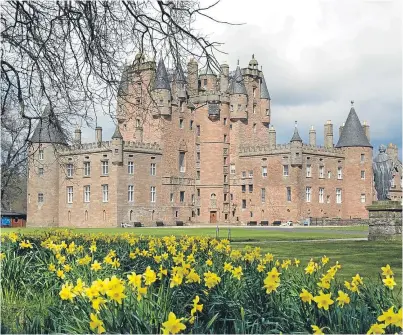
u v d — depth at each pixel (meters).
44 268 12.38
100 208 77.19
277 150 84.62
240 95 89.50
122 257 13.28
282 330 7.71
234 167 89.75
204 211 87.62
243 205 88.50
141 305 7.77
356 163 89.81
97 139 77.88
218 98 87.50
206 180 87.69
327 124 93.81
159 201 81.06
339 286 9.66
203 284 9.56
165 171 82.00
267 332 7.62
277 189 84.50
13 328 8.68
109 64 14.86
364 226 75.88
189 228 66.38
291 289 9.42
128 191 76.75
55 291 11.23
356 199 89.62
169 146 82.69
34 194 82.75
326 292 8.97
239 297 8.88
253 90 92.81
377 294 8.86
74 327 7.89
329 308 7.89
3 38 14.96
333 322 7.57
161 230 56.44
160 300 8.16
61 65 15.10
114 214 75.38
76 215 80.19
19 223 87.19
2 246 14.23
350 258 20.88
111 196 75.94
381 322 7.49
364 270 16.84
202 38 13.76
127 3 14.24
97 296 7.57
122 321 7.32
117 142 75.31
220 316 8.16
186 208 85.31
